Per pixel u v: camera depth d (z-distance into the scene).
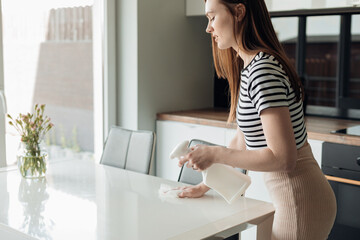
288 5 2.98
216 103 3.88
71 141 3.82
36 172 2.10
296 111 1.47
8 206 1.71
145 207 1.69
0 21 2.93
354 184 2.52
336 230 2.62
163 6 3.43
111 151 2.61
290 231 1.52
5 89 3.04
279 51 1.47
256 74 1.39
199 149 1.43
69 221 1.55
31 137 2.08
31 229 1.48
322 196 1.52
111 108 3.48
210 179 1.57
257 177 2.91
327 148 2.63
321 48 3.33
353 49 3.19
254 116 1.45
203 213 1.62
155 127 3.52
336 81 3.29
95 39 3.48
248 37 1.48
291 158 1.34
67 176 2.15
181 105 3.66
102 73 3.45
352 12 3.12
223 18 1.47
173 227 1.49
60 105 3.67
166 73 3.52
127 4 3.33
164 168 3.48
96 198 1.81
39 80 3.39
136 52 3.32
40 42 3.34
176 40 3.55
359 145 2.50
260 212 1.64
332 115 3.32
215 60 1.71
